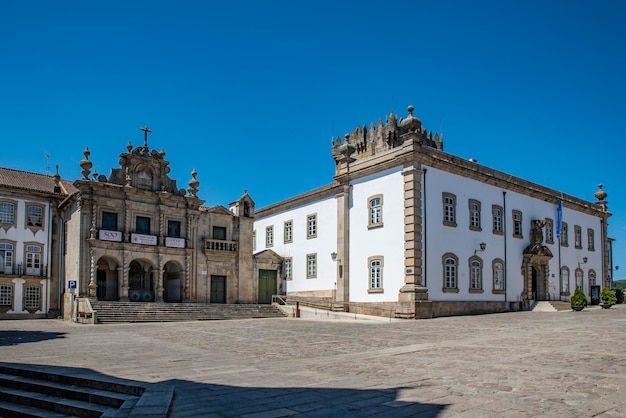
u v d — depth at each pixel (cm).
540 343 1697
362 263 3878
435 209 3609
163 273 4347
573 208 5203
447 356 1456
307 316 3916
